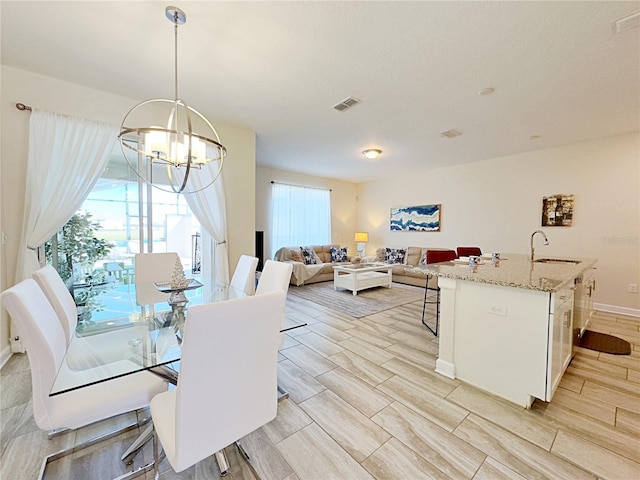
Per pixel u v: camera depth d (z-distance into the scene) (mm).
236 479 1284
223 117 3352
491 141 4137
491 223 5215
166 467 1347
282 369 2301
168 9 1683
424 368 2320
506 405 1831
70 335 1623
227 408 1010
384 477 1291
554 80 2457
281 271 2023
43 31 1913
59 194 2576
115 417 1707
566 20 1758
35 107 2494
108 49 2113
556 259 3293
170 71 2398
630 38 1905
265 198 6211
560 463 1370
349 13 1719
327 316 3682
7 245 2439
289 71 2363
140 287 2477
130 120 2934
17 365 2287
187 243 3547
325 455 1418
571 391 1990
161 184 3307
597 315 3744
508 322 1879
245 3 1642
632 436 1551
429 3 1641
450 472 1318
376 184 7496
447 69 2312
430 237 6242
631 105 2908
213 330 896
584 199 4121
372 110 3111
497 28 1838
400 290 5258
